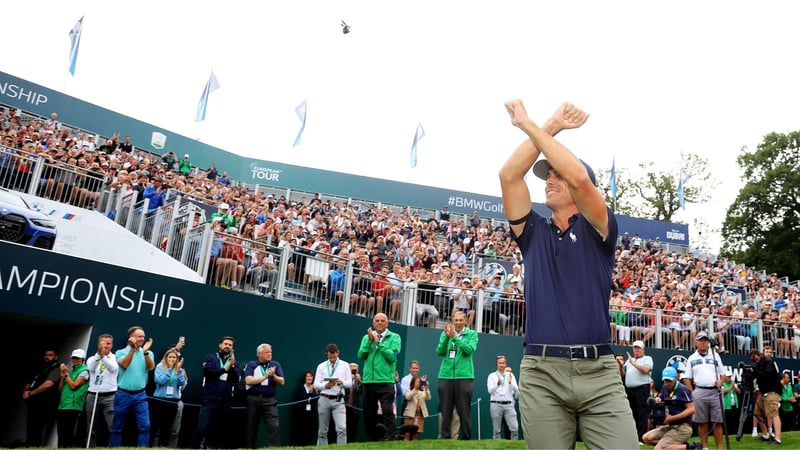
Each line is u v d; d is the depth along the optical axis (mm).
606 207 2963
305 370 14031
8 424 12875
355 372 14148
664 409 12523
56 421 10664
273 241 16422
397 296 16109
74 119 27859
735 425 16734
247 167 32781
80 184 16938
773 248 49438
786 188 48750
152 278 12141
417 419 13820
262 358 11547
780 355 18766
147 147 29766
